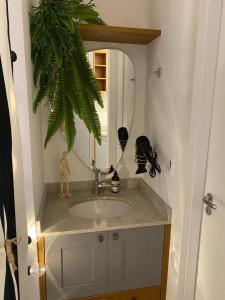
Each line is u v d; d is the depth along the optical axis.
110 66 1.74
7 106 0.73
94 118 1.42
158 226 1.45
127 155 1.90
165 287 1.56
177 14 1.29
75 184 1.85
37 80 1.34
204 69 1.15
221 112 1.14
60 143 1.77
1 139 0.73
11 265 0.75
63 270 1.37
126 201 1.73
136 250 1.46
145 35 1.53
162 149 1.54
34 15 1.25
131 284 1.49
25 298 0.96
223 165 1.14
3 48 0.72
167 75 1.44
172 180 1.42
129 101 1.82
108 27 1.44
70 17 1.24
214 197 1.22
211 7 1.09
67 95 1.32
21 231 0.90
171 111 1.40
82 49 1.35
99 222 1.42
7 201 0.75
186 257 1.37
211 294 1.28
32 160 1.21
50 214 1.50
